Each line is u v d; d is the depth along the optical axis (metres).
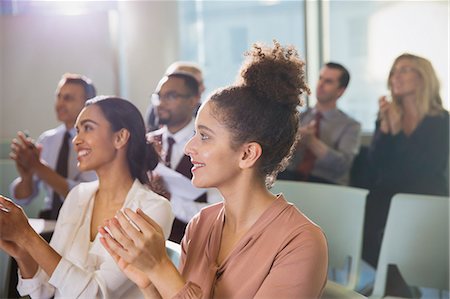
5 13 2.75
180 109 1.79
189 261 0.97
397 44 3.54
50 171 1.97
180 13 3.58
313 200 2.04
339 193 1.99
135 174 1.17
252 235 0.89
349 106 3.67
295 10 3.81
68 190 1.92
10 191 2.26
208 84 3.85
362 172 2.66
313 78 3.74
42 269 1.06
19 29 2.75
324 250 0.88
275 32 3.88
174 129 1.77
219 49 3.96
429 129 2.53
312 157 2.55
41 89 2.76
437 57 3.38
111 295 1.06
